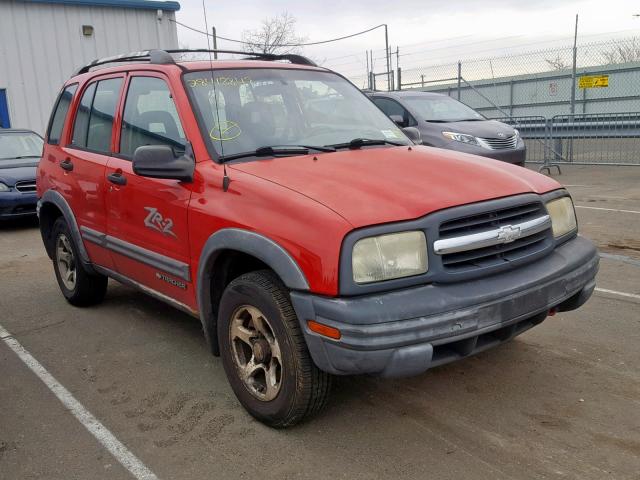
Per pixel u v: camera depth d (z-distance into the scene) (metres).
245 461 3.07
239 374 3.44
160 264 3.94
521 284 3.06
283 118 4.04
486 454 3.04
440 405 3.54
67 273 5.53
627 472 2.86
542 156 16.06
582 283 3.42
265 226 3.07
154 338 4.75
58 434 3.39
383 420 3.40
